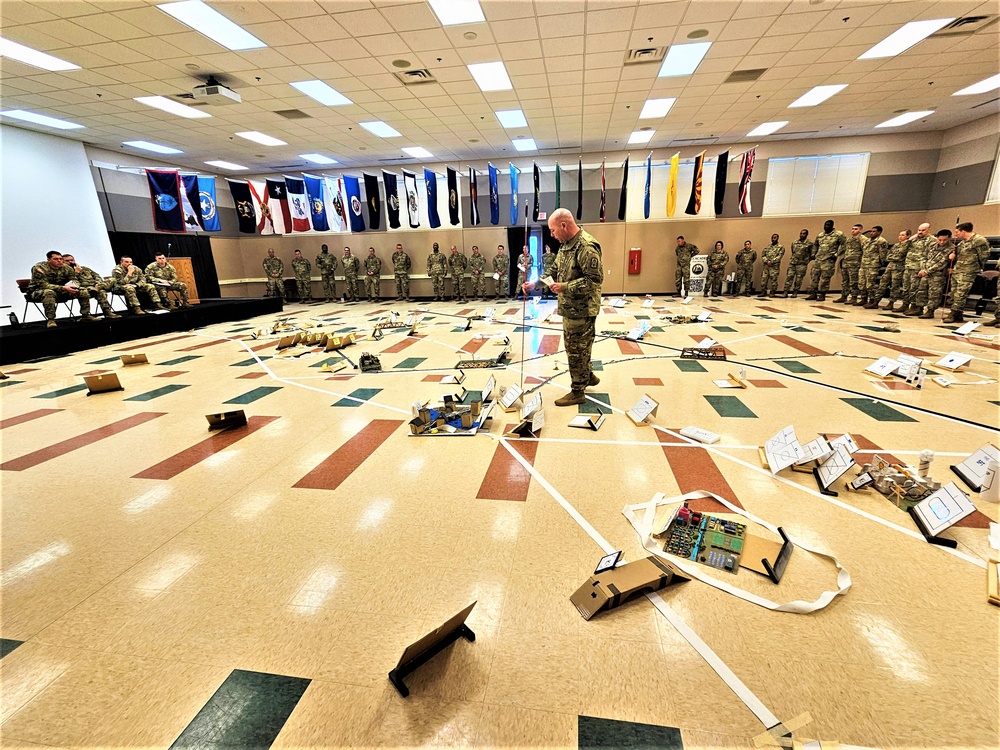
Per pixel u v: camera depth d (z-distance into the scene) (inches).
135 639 59.8
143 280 343.6
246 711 49.1
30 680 54.2
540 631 58.9
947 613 59.5
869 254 347.3
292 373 197.9
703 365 189.8
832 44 235.5
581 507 88.0
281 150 425.1
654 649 55.6
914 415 128.4
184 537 82.6
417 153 459.2
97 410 157.4
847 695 48.8
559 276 140.3
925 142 439.2
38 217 350.3
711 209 479.8
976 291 309.9
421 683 51.9
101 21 193.5
